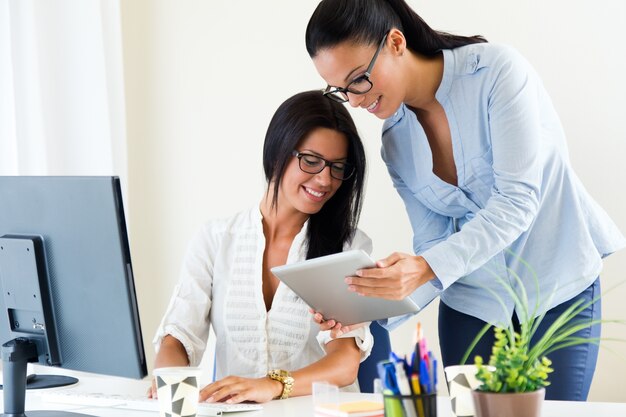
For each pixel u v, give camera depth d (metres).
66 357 1.43
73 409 1.58
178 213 3.15
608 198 2.70
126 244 1.33
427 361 1.07
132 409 1.57
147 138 3.17
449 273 1.70
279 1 3.03
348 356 1.82
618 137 2.69
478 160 1.94
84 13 2.91
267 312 1.95
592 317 1.95
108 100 3.00
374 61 1.78
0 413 1.55
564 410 1.43
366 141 2.87
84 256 1.36
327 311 1.70
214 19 3.10
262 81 3.05
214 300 2.00
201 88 3.12
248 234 2.01
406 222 2.85
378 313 1.68
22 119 2.71
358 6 1.75
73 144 2.87
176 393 1.37
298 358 1.91
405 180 2.12
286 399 1.67
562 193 1.94
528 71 1.88
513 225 1.78
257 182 3.06
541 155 1.89
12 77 2.69
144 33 3.17
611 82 2.69
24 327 1.47
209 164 3.11
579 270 1.92
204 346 1.97
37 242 1.41
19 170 2.69
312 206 1.93
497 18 2.79
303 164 1.91
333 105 1.95
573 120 2.72
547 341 1.24
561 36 2.73
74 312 1.40
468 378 1.31
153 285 3.17
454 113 1.93
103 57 2.95
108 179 1.31
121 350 1.36
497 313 1.99
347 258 1.50
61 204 1.37
